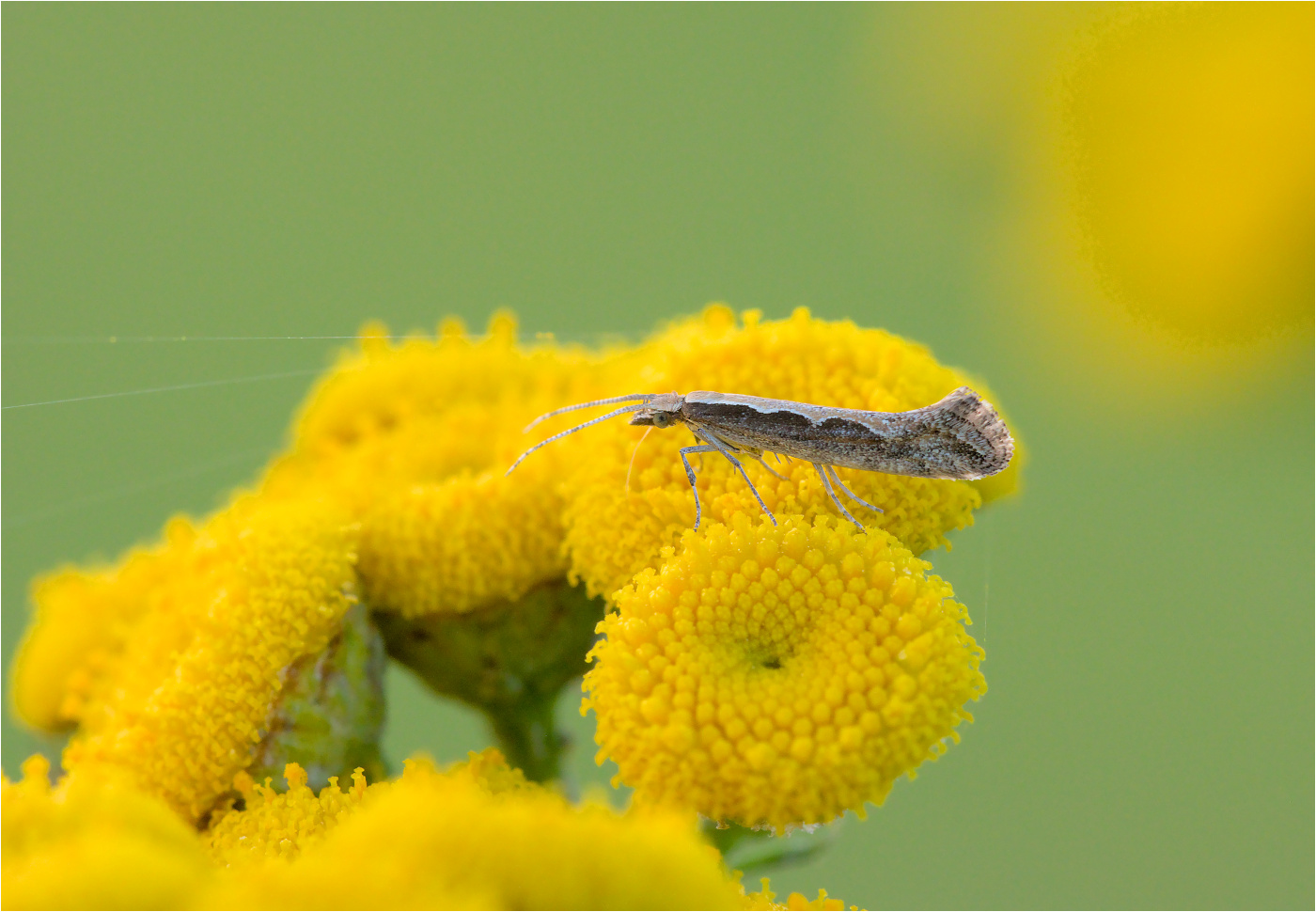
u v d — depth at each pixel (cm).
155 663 10
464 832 9
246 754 10
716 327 10
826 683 9
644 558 10
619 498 10
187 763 10
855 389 10
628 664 10
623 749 9
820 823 9
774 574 10
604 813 9
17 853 9
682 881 9
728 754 9
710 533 10
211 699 10
